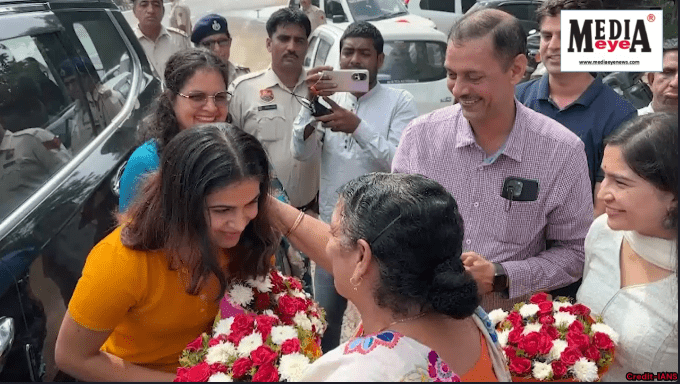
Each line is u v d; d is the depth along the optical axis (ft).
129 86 12.30
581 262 7.00
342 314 9.74
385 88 11.10
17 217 6.84
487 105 6.63
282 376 4.99
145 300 5.57
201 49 8.09
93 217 8.15
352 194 4.25
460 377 3.99
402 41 21.03
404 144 7.54
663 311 5.30
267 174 5.49
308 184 11.39
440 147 7.20
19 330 5.88
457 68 6.55
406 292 3.91
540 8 9.41
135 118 11.34
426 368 3.73
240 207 5.21
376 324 4.16
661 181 5.11
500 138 6.93
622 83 14.37
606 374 5.64
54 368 6.36
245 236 5.87
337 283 4.32
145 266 5.44
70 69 10.06
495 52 6.42
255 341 5.23
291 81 11.51
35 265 6.49
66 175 8.23
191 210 5.12
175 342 5.91
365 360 3.75
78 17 11.48
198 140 5.14
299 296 6.17
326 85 9.94
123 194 7.41
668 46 8.99
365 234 4.01
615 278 5.76
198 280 5.45
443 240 3.97
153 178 5.43
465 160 7.08
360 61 10.78
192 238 5.26
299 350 5.30
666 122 5.20
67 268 7.11
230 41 15.01
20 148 7.64
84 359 5.56
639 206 5.25
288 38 11.16
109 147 9.75
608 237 5.95
